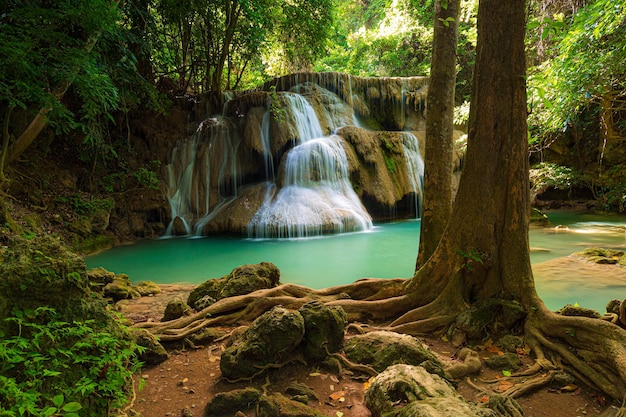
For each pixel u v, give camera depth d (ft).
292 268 30.22
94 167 42.04
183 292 23.11
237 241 41.01
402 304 16.25
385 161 53.42
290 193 45.68
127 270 30.50
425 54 79.05
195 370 12.75
